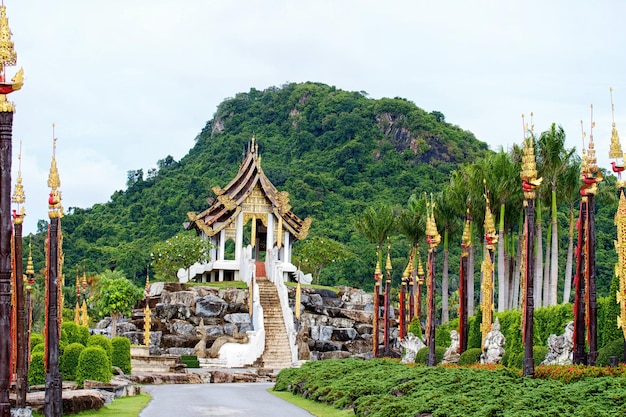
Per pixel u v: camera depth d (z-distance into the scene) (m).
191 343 69.19
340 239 122.00
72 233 137.12
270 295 74.38
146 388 46.75
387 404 28.02
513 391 25.44
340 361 46.38
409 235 70.81
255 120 180.62
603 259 78.44
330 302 79.31
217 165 163.12
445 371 32.28
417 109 160.12
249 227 116.31
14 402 27.36
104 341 44.66
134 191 158.12
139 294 68.62
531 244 28.88
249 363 64.19
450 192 61.91
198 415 30.56
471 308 61.78
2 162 19.78
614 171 30.39
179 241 84.75
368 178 144.88
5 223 19.67
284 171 149.00
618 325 29.25
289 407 34.50
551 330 39.06
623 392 22.69
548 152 50.91
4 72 20.08
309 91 180.25
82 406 30.41
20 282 25.16
